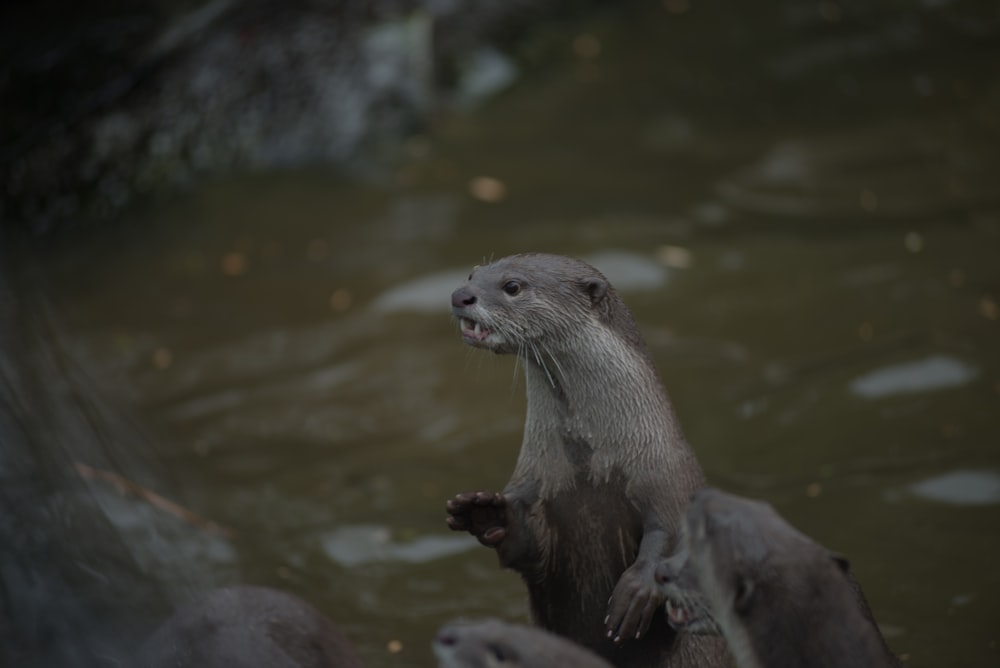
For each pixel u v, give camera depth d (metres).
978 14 17.12
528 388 6.77
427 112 15.36
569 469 6.60
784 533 5.60
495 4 16.77
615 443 6.52
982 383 10.05
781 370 10.59
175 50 14.89
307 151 14.97
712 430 9.91
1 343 8.55
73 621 5.93
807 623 5.42
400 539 8.95
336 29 15.41
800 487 9.13
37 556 6.16
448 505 6.37
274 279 12.73
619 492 6.52
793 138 14.80
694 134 15.05
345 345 11.55
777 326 11.23
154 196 14.50
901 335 10.84
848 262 12.15
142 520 7.92
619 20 17.47
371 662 7.58
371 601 8.27
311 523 9.16
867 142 14.59
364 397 10.82
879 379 10.22
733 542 5.58
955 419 9.67
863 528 8.61
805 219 13.09
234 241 13.54
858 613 5.50
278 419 10.55
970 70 15.90
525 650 5.31
